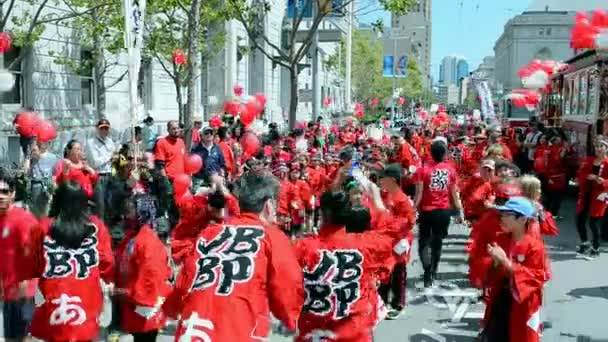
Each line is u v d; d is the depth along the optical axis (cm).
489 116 3228
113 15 1814
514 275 574
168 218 1084
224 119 1958
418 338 798
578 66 2069
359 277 489
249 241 432
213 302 418
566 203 2012
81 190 584
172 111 2797
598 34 1437
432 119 3672
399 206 829
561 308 915
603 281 1075
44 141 1196
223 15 1950
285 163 1241
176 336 424
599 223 1268
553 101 2603
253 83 3975
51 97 1972
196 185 1261
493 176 962
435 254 989
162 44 2112
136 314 595
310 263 488
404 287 874
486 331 615
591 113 1858
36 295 591
